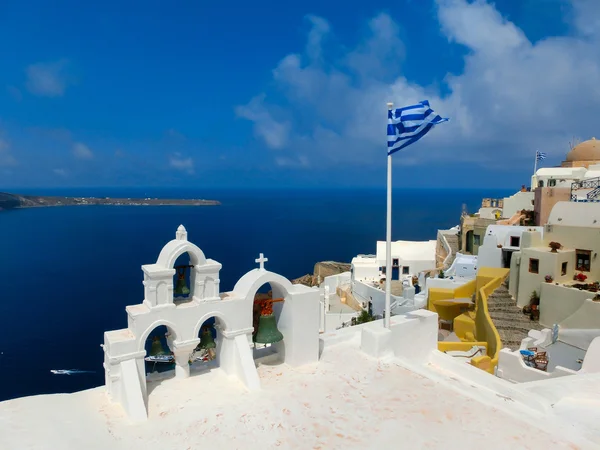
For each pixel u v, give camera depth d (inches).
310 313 516.4
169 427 376.2
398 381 479.5
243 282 495.5
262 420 392.2
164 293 430.9
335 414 406.9
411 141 542.3
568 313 1025.5
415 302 1486.2
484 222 1916.8
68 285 3599.9
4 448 318.0
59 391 1780.3
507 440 368.8
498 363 858.8
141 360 420.8
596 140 2027.6
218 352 501.4
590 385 517.3
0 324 2600.9
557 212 1226.0
